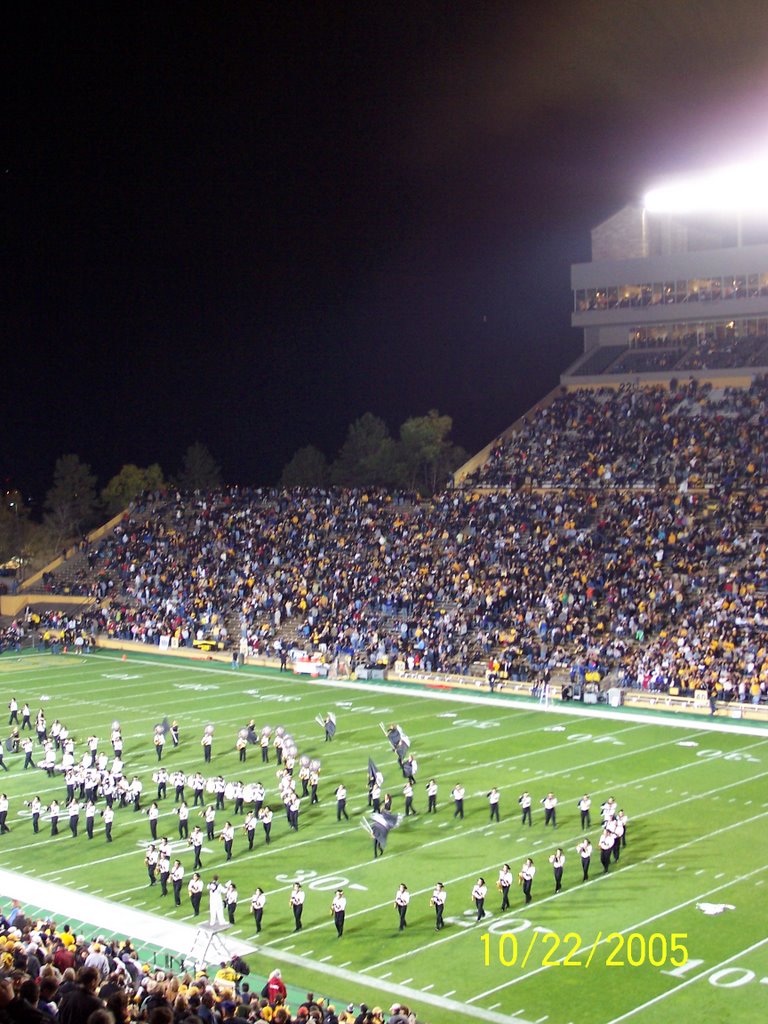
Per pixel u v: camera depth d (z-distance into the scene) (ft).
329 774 144.15
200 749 158.30
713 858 109.81
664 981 83.20
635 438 264.11
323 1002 75.87
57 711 185.47
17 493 364.38
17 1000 35.37
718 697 179.52
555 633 205.98
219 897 95.91
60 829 126.21
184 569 268.21
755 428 252.21
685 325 298.76
